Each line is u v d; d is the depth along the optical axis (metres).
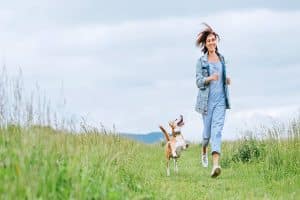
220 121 15.12
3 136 8.71
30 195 6.75
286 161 14.72
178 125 15.73
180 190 11.93
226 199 11.47
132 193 9.57
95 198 7.88
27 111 9.02
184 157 21.56
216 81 15.27
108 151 11.18
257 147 17.39
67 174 7.93
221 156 18.25
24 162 7.70
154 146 24.69
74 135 9.66
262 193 12.22
